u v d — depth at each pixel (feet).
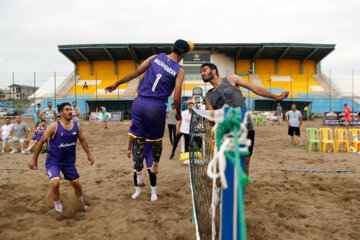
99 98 113.09
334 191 13.65
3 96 175.42
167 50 129.90
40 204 12.00
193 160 9.01
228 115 3.16
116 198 12.77
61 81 135.95
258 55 128.47
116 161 22.65
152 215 10.58
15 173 18.49
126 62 138.62
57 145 10.84
